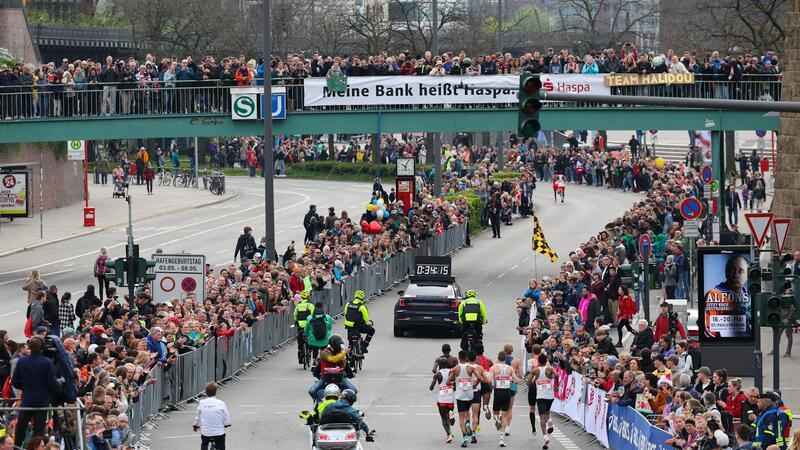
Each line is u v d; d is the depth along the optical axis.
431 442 57.47
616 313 81.81
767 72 108.06
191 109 110.25
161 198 172.75
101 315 65.25
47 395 40.06
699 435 44.47
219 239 130.50
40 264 114.25
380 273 102.06
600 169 176.88
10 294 98.19
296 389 69.00
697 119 107.81
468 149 197.38
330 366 60.41
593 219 142.38
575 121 108.25
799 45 95.62
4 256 119.56
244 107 109.44
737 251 63.81
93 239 132.00
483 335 84.06
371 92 108.81
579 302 80.19
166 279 75.38
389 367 75.44
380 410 64.38
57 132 110.69
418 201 120.38
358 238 102.19
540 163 187.62
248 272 89.06
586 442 57.84
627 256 96.94
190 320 66.81
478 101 107.88
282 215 152.25
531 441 58.00
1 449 37.28
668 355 58.25
